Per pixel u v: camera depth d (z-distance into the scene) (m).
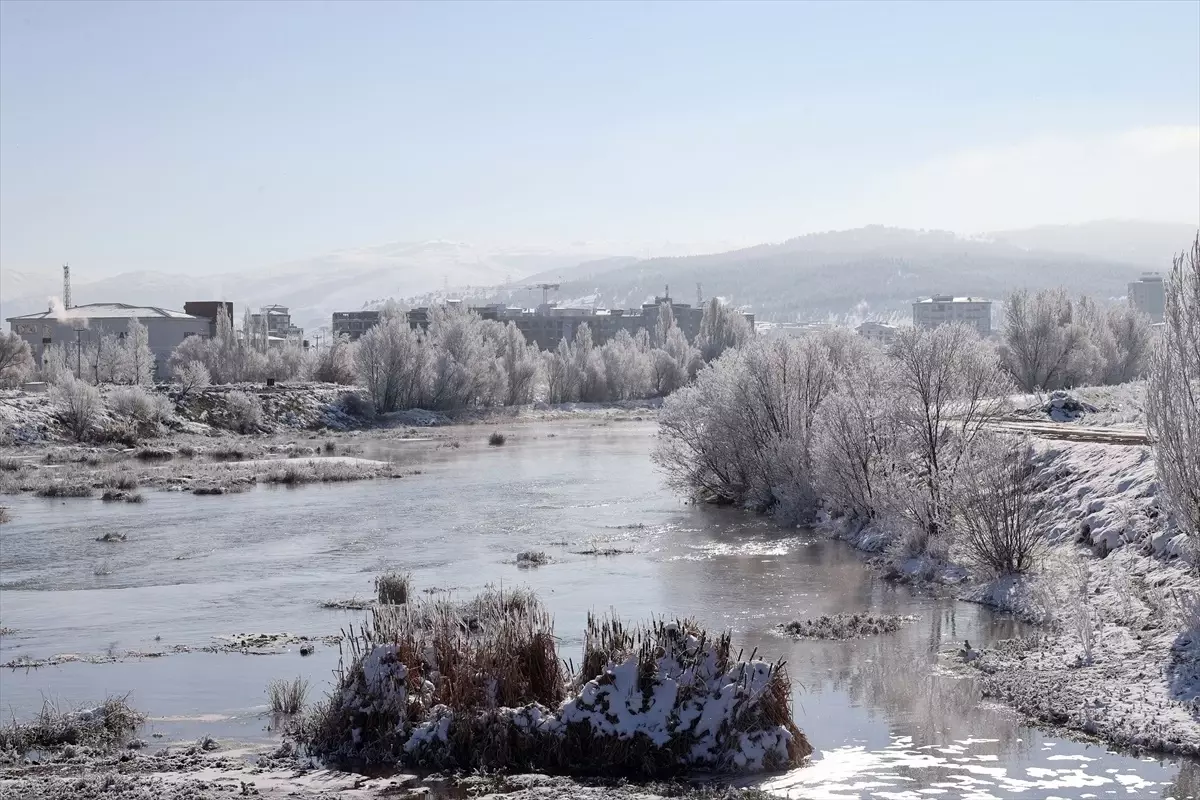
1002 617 20.36
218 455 64.12
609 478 50.69
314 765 12.84
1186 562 18.70
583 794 11.48
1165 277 17.72
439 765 12.69
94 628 21.25
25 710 15.52
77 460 61.84
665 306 186.50
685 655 13.01
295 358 123.31
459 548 30.69
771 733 12.59
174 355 122.19
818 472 32.69
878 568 26.05
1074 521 24.11
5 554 30.80
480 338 119.00
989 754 12.75
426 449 70.25
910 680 16.05
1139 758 12.52
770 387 37.94
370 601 23.12
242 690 16.39
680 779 12.15
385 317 113.50
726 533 32.56
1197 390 17.20
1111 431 34.12
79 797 11.33
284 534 33.97
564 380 127.94
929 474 27.33
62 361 113.38
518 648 13.88
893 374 29.73
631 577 25.41
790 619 20.58
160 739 14.16
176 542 32.62
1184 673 14.67
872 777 12.02
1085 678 15.37
